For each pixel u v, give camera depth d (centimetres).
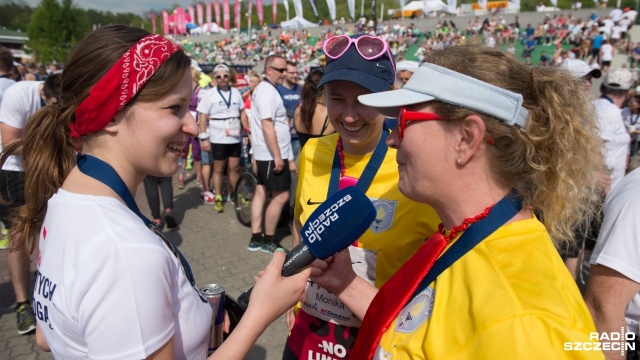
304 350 183
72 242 98
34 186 119
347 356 173
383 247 169
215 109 614
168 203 559
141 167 113
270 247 495
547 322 84
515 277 93
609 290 155
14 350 322
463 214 111
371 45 172
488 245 102
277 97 464
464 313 95
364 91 170
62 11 5091
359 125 177
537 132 106
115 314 92
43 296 104
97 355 92
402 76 549
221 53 4244
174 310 107
